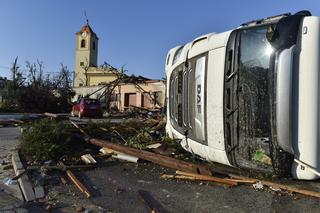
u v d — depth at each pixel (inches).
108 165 370.0
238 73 273.6
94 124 566.6
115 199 267.1
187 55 346.9
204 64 311.7
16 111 1855.3
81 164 371.2
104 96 1822.1
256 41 264.8
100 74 2674.7
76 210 250.7
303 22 248.2
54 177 328.5
